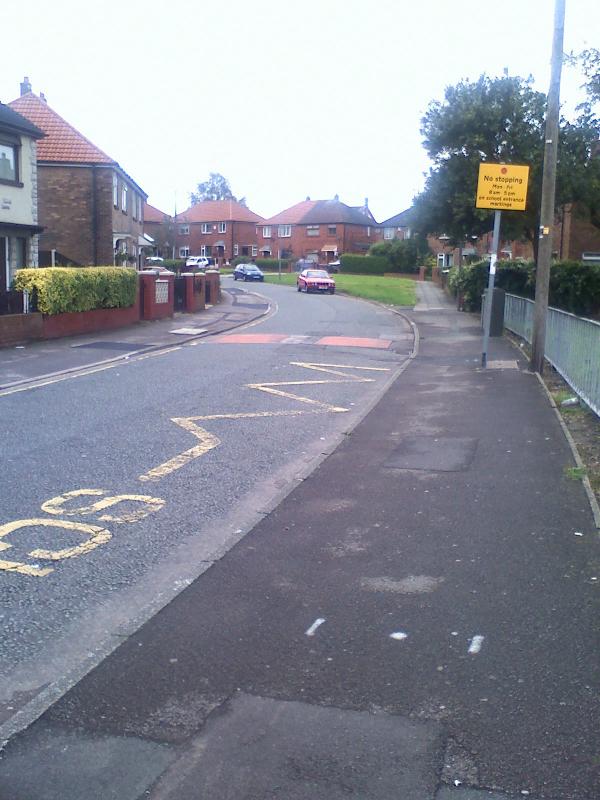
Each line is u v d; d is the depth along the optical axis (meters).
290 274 74.31
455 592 5.57
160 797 3.45
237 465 9.21
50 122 36.41
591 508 7.32
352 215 87.44
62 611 5.36
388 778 3.55
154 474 8.77
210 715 4.05
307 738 3.85
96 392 13.85
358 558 6.27
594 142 29.53
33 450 9.70
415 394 13.98
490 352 19.97
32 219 27.12
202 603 5.46
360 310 36.09
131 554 6.41
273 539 6.73
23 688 4.39
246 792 3.48
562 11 14.59
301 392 14.27
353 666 4.55
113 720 4.02
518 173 15.80
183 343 22.11
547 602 5.38
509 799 3.41
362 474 8.76
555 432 10.47
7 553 6.40
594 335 11.43
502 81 30.09
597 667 4.49
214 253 93.00
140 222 44.97
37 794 3.47
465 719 4.00
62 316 22.02
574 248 40.75
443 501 7.69
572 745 3.76
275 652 4.74
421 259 71.88
